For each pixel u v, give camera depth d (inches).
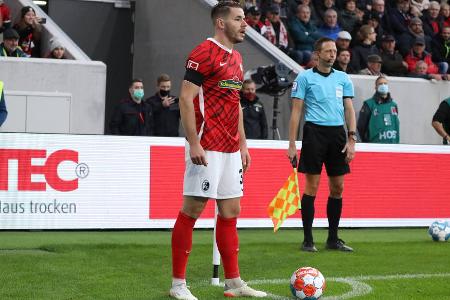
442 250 619.5
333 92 606.9
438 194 807.1
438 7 1170.6
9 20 969.5
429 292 439.5
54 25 1011.3
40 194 691.4
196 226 725.3
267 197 745.0
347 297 420.5
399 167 791.7
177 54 1109.1
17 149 684.7
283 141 751.1
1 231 699.4
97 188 704.4
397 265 539.5
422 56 1082.1
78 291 426.0
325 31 1053.8
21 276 467.2
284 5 1072.8
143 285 446.3
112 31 1204.5
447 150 811.4
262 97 968.9
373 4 1104.2
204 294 422.9
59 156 695.7
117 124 843.4
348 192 772.0
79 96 877.8
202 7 1064.8
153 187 718.5
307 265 534.3
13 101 852.6
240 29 411.2
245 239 680.4
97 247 594.2
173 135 870.4
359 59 1014.4
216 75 408.5
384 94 893.8
